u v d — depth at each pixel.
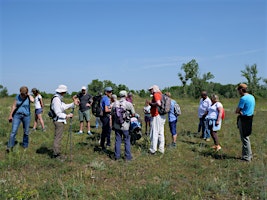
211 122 9.07
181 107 34.00
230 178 6.44
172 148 9.29
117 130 7.87
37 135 10.97
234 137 11.79
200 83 69.00
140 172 6.85
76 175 6.46
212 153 8.59
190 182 6.21
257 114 23.36
